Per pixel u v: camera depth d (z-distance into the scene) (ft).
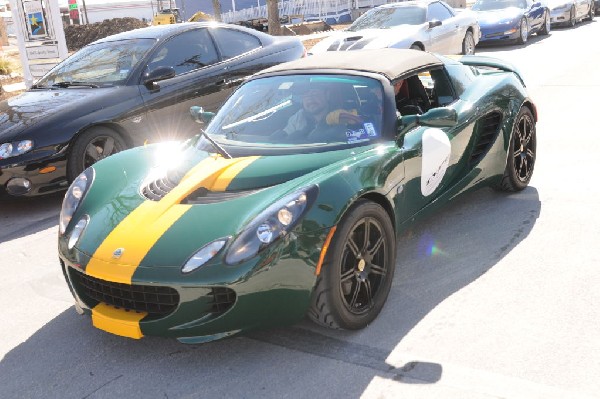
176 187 10.73
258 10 111.45
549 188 16.76
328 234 9.55
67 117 18.78
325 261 9.62
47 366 10.24
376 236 10.77
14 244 16.24
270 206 9.53
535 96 28.37
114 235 9.98
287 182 10.29
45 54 37.93
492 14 50.47
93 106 19.38
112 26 114.01
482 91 15.08
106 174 12.03
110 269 9.45
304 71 13.30
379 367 9.45
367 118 11.94
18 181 18.01
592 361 9.19
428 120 11.96
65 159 18.61
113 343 10.76
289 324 9.69
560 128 22.58
